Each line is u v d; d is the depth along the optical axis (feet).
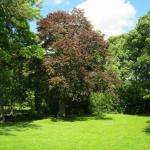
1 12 100.32
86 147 68.28
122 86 155.53
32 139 76.18
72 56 113.70
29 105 138.92
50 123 109.29
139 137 81.30
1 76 114.32
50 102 136.26
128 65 153.58
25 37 111.04
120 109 155.12
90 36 121.49
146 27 143.74
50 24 122.01
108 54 127.65
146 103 156.25
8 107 134.51
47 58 116.26
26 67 125.49
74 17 126.93
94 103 146.00
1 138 76.84
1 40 105.91
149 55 130.31
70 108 140.15
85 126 101.96
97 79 121.80
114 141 75.41
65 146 68.90
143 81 149.59
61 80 112.16
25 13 102.06
